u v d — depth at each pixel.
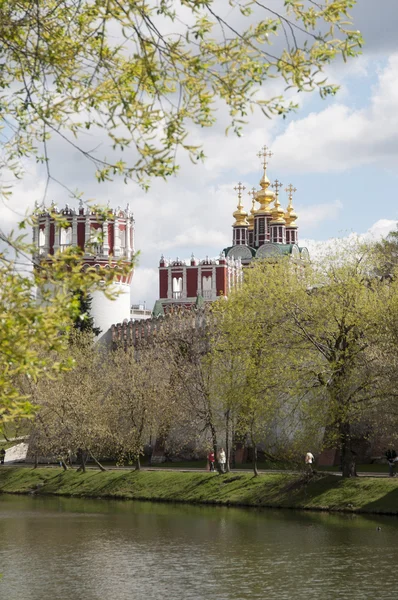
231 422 66.31
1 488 81.12
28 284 13.32
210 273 148.25
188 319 77.94
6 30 14.81
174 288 150.88
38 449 83.50
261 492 59.50
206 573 36.34
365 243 58.28
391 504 51.47
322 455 68.75
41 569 38.38
